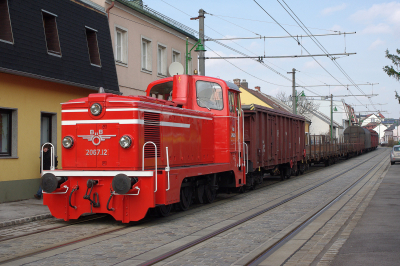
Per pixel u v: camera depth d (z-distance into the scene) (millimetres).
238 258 6402
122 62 18094
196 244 7402
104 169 9312
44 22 13734
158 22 20891
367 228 8680
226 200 13836
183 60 23672
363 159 45438
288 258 6449
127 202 8961
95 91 15609
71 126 9570
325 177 23047
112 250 6895
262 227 9000
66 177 9281
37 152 13219
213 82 12930
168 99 12734
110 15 17266
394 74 19859
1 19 11930
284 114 21203
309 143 29344
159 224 9375
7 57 11484
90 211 9141
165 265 6039
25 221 9586
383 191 15930
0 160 11922
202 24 18453
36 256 6504
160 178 9242
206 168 11508
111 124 9297
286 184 19453
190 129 11594
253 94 46750
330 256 6445
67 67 13719
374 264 5938
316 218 10211
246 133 16422
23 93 12703
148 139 9578
